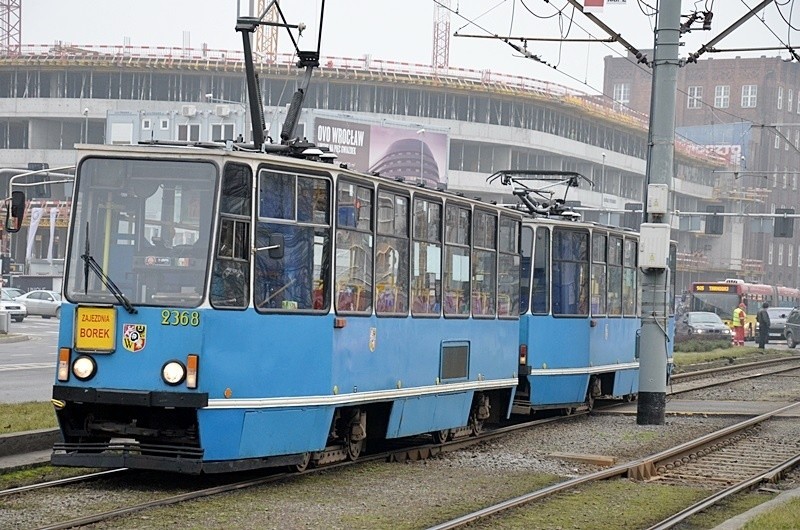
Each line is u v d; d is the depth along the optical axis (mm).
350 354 15344
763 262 132250
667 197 23438
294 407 14258
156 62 85625
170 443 13578
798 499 13422
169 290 13383
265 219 13938
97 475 14148
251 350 13680
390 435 16734
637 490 14875
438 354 17969
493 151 93500
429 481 15023
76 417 13953
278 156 14164
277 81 86625
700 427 22859
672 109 23578
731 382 35062
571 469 16844
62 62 86812
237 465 13609
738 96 138875
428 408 17766
